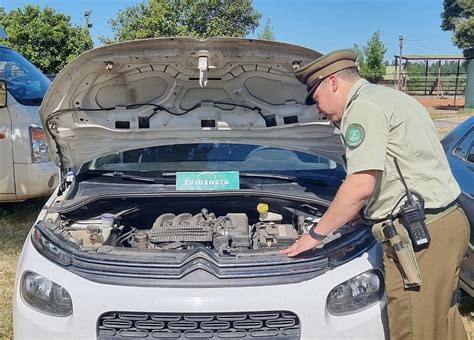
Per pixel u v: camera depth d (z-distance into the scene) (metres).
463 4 31.98
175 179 3.43
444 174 2.46
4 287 4.67
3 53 6.69
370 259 2.63
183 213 3.28
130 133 3.56
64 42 20.08
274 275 2.49
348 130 2.34
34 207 7.17
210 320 2.44
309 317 2.44
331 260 2.58
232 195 3.19
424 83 33.41
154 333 2.44
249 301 2.42
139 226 3.43
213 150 3.69
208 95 3.47
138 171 3.58
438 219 2.42
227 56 3.03
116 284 2.48
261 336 2.44
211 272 2.48
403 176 2.38
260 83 3.34
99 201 3.17
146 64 3.13
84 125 3.46
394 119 2.34
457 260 2.49
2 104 5.90
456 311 2.64
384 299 2.59
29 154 6.22
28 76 6.74
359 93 2.40
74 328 2.45
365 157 2.29
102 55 2.99
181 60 3.09
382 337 2.54
